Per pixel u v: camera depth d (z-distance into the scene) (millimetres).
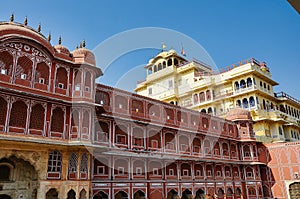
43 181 23891
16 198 25078
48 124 25297
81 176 25562
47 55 26688
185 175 39125
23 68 24906
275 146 49500
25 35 25219
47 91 25844
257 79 56281
